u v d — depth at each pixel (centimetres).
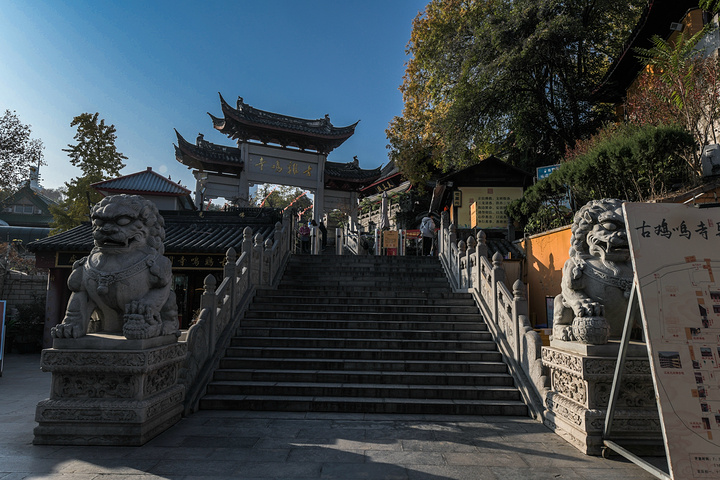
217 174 2797
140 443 464
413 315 889
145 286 516
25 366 1184
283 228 1258
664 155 783
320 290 1046
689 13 1279
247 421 566
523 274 1125
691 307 345
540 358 628
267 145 2889
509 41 1784
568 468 415
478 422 573
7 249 2567
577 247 545
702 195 754
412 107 2503
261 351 754
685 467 307
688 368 330
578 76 1881
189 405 600
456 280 1099
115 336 488
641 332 513
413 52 2464
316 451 458
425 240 1627
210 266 1412
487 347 774
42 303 1603
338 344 788
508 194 1677
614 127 1215
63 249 1400
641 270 358
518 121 1941
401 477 392
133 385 480
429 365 714
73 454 438
